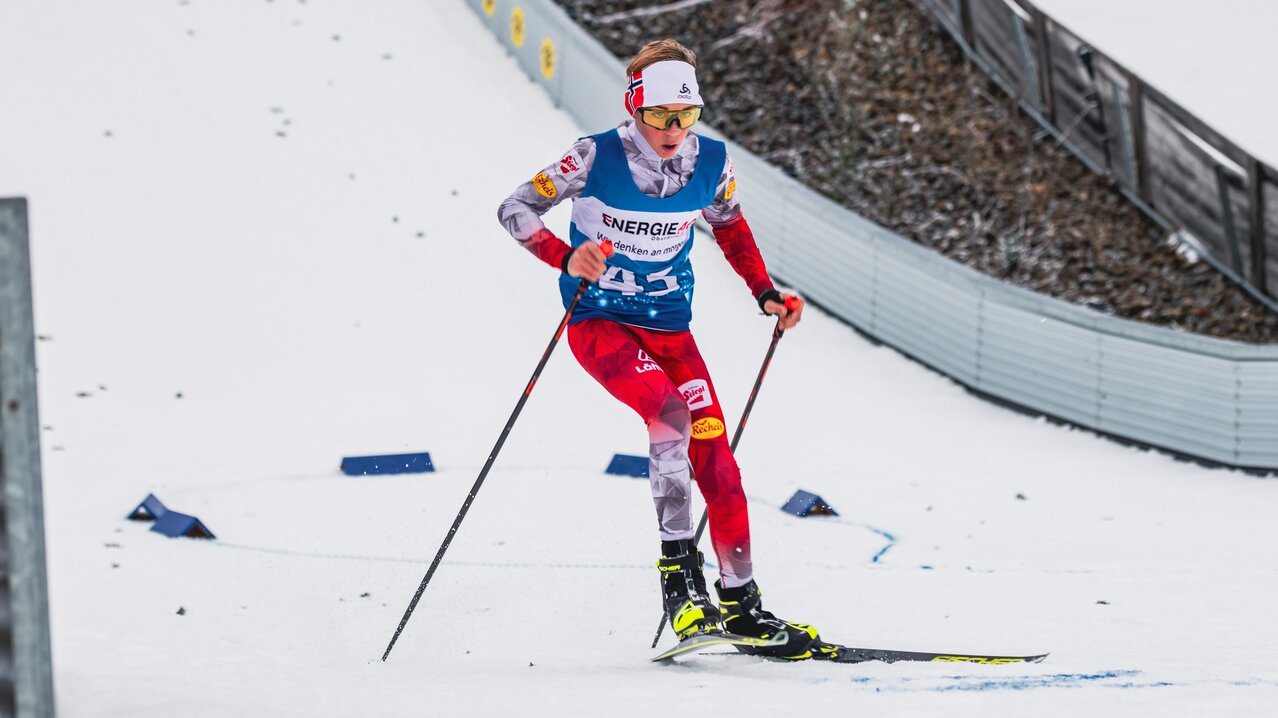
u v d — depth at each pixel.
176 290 34.31
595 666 12.11
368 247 37.22
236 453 25.72
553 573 17.75
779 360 34.19
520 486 23.84
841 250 37.00
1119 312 36.41
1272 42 51.16
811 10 49.12
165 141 41.12
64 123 41.41
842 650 12.02
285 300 34.44
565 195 12.46
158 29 47.38
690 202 12.58
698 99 12.08
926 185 41.75
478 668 11.94
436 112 44.59
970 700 9.34
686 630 11.92
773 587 17.34
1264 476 28.66
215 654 12.90
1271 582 17.59
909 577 18.22
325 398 29.61
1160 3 54.38
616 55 47.66
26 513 6.11
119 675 11.11
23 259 6.02
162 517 20.44
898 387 33.59
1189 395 29.62
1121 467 29.06
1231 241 36.94
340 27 49.09
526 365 32.31
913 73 46.28
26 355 6.06
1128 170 40.34
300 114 43.41
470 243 38.03
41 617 6.16
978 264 38.41
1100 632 13.88
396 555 19.02
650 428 12.23
